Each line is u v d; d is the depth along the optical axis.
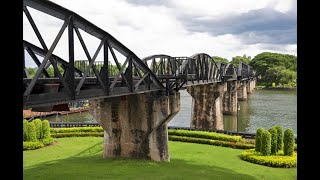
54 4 11.45
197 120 54.53
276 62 162.12
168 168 23.53
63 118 70.12
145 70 20.98
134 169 22.58
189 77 26.48
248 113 74.56
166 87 25.09
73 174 20.77
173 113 26.03
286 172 24.25
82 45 13.56
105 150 26.88
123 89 17.81
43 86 13.22
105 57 15.70
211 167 24.95
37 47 15.06
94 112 26.61
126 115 25.98
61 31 11.82
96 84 16.42
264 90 146.62
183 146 34.19
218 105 54.56
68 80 12.99
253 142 33.84
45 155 29.30
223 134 36.94
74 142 36.25
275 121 62.72
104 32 15.12
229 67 71.31
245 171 24.17
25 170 22.33
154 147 25.77
